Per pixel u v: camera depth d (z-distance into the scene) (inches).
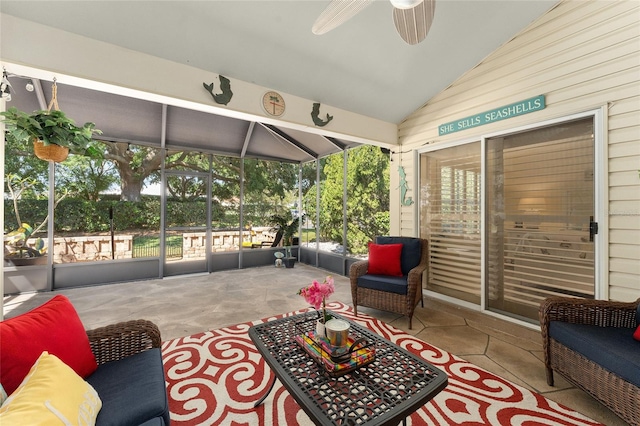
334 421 42.1
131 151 189.2
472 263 133.4
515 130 115.3
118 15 83.6
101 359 58.3
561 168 104.3
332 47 108.2
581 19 97.2
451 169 141.9
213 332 108.7
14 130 77.9
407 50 113.7
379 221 183.9
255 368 84.6
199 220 214.8
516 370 84.1
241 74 114.9
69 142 87.6
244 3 86.6
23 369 42.8
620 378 57.3
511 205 118.9
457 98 135.9
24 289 159.0
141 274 191.6
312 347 61.4
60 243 168.7
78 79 88.4
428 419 64.1
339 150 215.0
